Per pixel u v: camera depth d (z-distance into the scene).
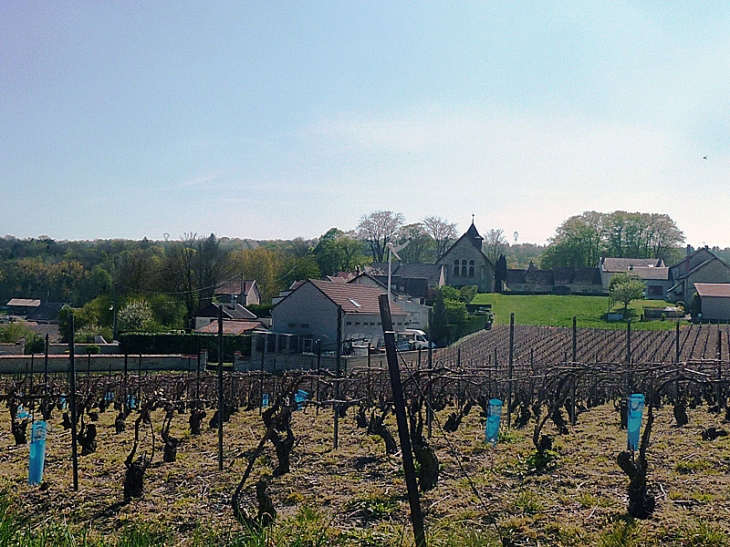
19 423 16.28
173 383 21.75
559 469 10.96
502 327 60.38
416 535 6.33
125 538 7.01
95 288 79.38
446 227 105.62
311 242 106.00
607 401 22.66
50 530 6.99
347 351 42.59
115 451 13.75
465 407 17.75
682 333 53.12
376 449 13.05
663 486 9.60
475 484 10.06
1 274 92.75
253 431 16.14
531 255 158.50
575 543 7.30
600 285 92.06
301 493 9.79
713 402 19.55
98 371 37.41
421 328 59.59
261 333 46.91
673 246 107.06
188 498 9.63
